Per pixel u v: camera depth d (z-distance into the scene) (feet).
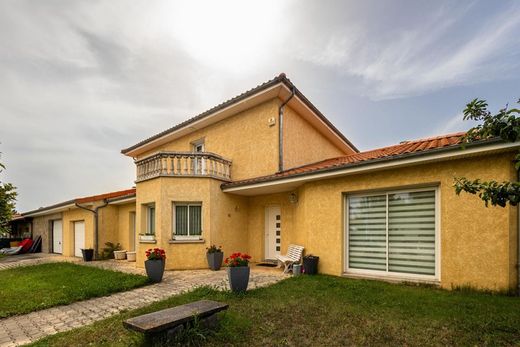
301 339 13.06
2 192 22.68
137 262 39.75
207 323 13.93
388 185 24.86
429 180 22.67
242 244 40.88
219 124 45.29
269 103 39.50
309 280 25.30
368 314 15.98
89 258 49.21
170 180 36.94
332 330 13.97
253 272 31.71
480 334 13.00
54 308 20.24
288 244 37.47
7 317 18.52
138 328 11.22
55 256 61.98
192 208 38.06
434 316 15.38
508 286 19.03
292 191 37.01
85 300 22.09
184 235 37.32
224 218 38.75
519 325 13.83
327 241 28.76
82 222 59.31
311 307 17.48
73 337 14.24
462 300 17.97
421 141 33.76
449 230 21.56
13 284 29.09
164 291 23.98
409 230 24.54
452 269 21.27
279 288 22.66
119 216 55.16
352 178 27.32
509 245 19.16
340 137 55.26
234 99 39.88
